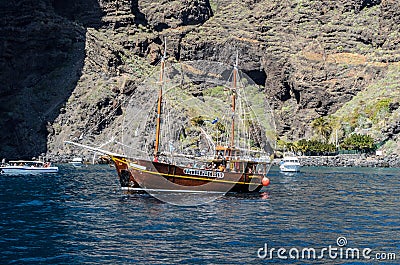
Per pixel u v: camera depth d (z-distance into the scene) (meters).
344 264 41.91
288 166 175.25
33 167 143.75
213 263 41.53
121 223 57.09
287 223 58.91
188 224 57.25
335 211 69.12
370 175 154.50
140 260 41.91
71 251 44.50
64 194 86.31
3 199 78.56
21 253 43.84
